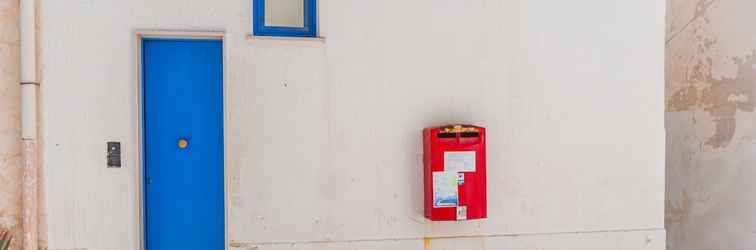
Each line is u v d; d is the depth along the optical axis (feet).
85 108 11.10
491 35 12.43
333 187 11.91
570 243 12.80
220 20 11.48
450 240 12.36
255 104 11.59
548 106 12.67
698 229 15.90
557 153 12.73
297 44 11.71
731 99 14.52
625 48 12.98
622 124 12.98
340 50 11.86
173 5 11.34
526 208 12.63
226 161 11.54
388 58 12.06
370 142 12.03
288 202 11.76
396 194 12.15
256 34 11.70
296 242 11.80
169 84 11.78
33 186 10.82
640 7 13.03
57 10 10.98
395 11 12.07
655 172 13.12
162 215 11.86
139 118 11.41
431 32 12.21
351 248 11.99
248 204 11.62
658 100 13.10
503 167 12.51
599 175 12.90
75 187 11.10
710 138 15.37
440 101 12.26
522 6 12.55
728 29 14.64
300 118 11.76
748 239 13.91
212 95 11.91
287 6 12.14
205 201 11.97
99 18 11.12
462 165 11.67
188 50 11.82
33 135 10.80
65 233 11.10
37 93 10.94
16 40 11.08
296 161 11.77
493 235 12.53
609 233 12.94
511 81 12.52
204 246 12.01
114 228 11.24
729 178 14.60
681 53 16.76
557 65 12.70
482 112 12.41
